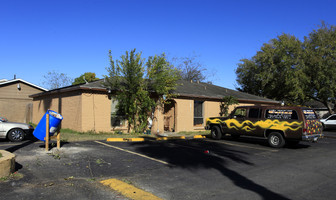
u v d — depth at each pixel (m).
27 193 5.01
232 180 6.30
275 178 6.53
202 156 9.22
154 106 16.62
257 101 24.91
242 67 39.91
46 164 7.22
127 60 14.81
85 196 4.96
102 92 15.20
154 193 5.26
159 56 15.73
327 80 27.25
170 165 7.71
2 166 5.81
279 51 30.97
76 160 7.83
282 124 11.33
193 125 19.34
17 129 11.46
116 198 4.91
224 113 21.72
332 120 23.12
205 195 5.20
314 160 8.82
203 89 22.62
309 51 28.91
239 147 11.62
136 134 15.61
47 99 19.55
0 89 24.48
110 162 7.80
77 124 14.77
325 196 5.23
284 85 33.19
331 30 29.17
